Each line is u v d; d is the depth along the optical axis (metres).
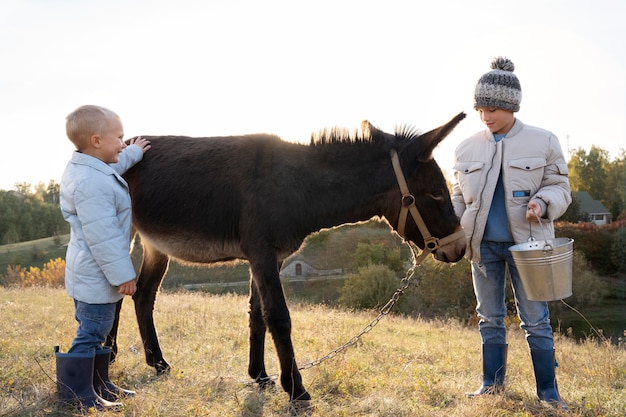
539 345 3.90
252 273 4.17
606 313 26.00
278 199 3.88
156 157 4.36
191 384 4.12
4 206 83.88
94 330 3.54
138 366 4.72
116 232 3.45
